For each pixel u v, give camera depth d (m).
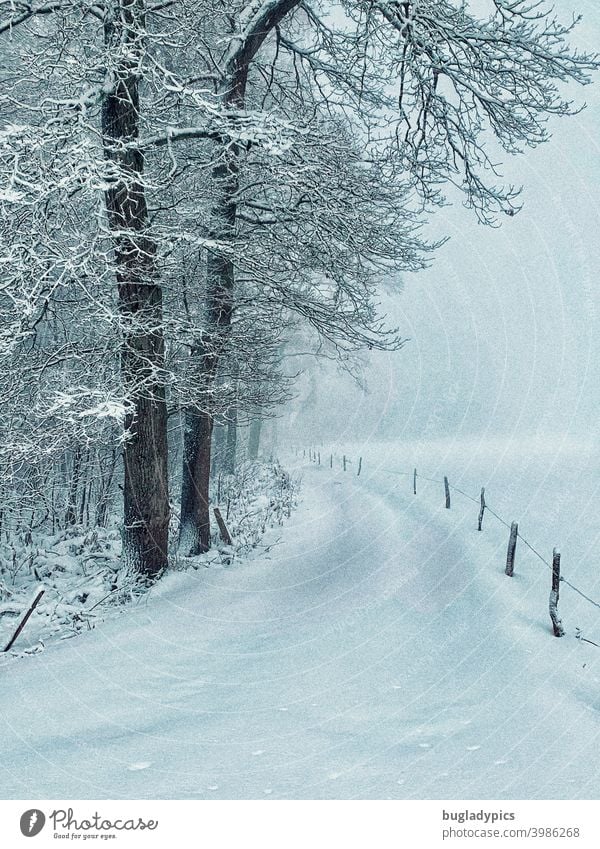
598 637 7.19
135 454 9.46
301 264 10.56
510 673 5.81
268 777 3.94
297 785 3.83
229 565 10.70
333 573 9.87
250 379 12.52
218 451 21.78
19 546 10.95
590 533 12.70
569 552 11.41
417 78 9.49
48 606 8.68
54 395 8.09
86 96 7.76
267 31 10.60
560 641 6.74
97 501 13.32
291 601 8.52
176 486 17.02
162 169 9.95
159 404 9.63
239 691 5.54
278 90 13.05
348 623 7.34
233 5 10.34
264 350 12.62
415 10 8.62
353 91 11.70
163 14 8.34
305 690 5.50
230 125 8.10
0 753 4.46
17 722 5.03
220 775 3.98
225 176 10.27
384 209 10.30
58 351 8.43
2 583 9.28
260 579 9.66
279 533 13.70
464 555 10.30
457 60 9.22
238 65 10.45
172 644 6.91
